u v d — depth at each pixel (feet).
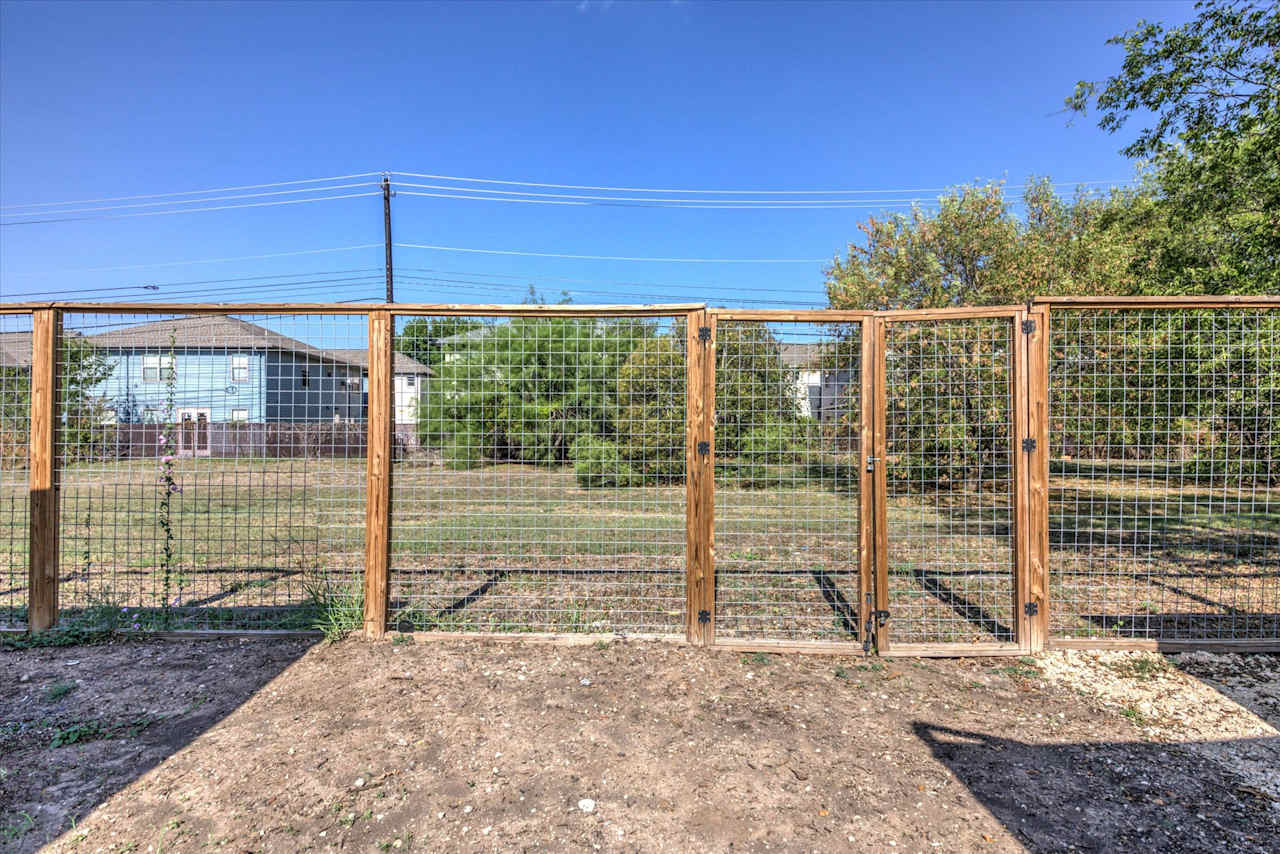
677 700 11.34
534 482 27.73
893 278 52.42
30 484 14.35
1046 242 54.80
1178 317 15.62
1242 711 11.05
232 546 24.75
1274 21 24.91
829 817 8.07
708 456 13.70
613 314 13.66
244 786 8.61
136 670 12.53
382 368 14.07
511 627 14.96
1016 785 8.81
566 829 7.79
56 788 8.57
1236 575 20.17
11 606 16.12
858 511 13.56
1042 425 13.42
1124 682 12.24
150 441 16.06
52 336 14.37
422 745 9.73
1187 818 8.06
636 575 20.42
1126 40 29.09
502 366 21.17
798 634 14.48
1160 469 20.68
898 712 10.98
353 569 20.92
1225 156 28.73
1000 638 14.44
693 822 7.95
